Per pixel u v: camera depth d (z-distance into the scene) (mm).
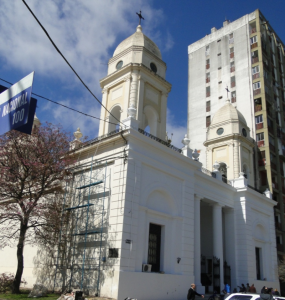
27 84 9766
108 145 20641
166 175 21703
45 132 20516
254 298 12578
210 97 50625
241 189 29312
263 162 42000
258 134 43594
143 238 18969
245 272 26938
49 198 21359
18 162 19641
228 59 50688
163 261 20234
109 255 17750
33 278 21766
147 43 26188
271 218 33031
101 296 17125
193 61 55156
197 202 24766
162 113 25375
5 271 24594
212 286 26500
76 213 20906
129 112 20891
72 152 21781
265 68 47438
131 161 19297
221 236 26625
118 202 18594
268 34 51594
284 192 43250
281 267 34312
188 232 22000
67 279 19484
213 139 34875
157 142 20953
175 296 19641
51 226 20094
